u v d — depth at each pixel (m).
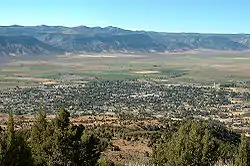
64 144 36.44
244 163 47.97
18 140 32.81
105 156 83.62
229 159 61.22
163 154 43.72
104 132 110.75
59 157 36.16
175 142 43.09
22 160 32.88
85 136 37.94
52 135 36.53
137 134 108.31
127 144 99.12
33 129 37.06
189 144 41.75
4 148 32.03
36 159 35.72
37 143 36.41
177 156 41.72
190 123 44.97
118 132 112.62
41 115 37.44
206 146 41.62
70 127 37.38
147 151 92.31
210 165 42.91
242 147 48.38
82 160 37.44
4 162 31.77
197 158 41.50
